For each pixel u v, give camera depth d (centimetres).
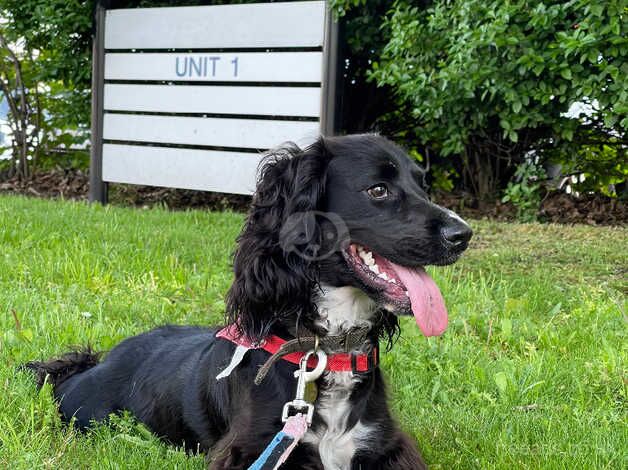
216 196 386
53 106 419
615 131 307
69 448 115
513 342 166
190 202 382
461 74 261
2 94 427
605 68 234
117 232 261
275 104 313
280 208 110
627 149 306
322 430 107
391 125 354
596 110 277
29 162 431
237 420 107
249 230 111
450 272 212
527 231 263
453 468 115
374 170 111
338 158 112
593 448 117
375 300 107
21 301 184
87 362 143
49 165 434
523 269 218
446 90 272
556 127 276
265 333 108
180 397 121
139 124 352
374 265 114
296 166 110
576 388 142
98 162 363
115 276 211
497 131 321
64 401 134
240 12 318
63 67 377
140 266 218
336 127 299
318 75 302
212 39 328
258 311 109
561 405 135
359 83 343
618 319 174
